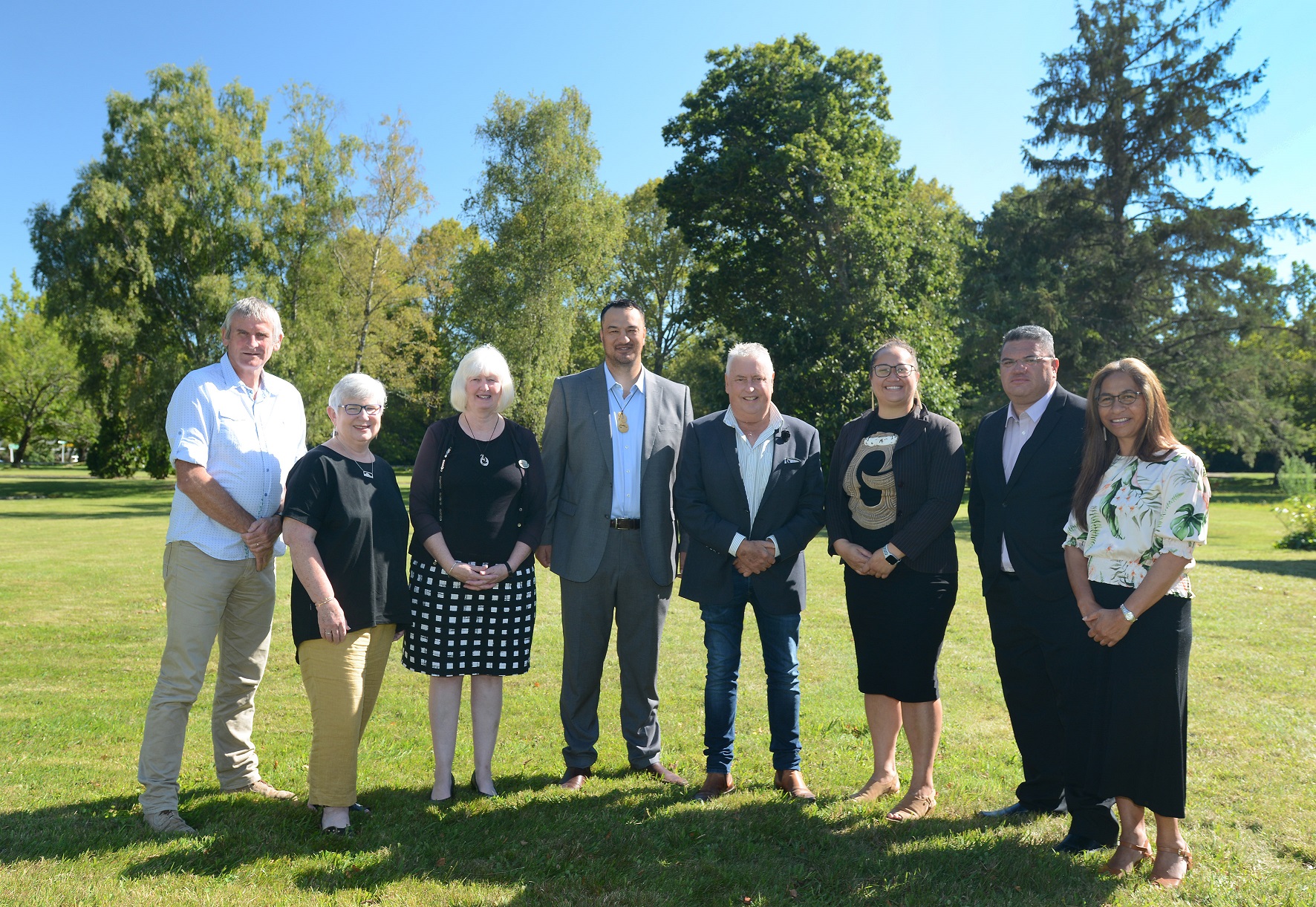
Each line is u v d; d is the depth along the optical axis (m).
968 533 15.48
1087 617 2.81
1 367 40.28
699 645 6.57
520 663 3.46
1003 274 28.80
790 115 20.23
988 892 2.61
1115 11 26.75
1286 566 10.49
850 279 20.58
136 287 24.09
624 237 28.61
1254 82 25.17
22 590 9.17
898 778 3.61
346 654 3.07
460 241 38.56
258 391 3.42
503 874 2.71
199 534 3.15
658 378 3.91
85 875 2.60
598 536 3.67
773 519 3.54
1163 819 2.71
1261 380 27.84
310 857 2.80
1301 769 3.62
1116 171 26.91
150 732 3.07
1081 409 3.13
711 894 2.60
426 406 37.12
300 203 26.06
